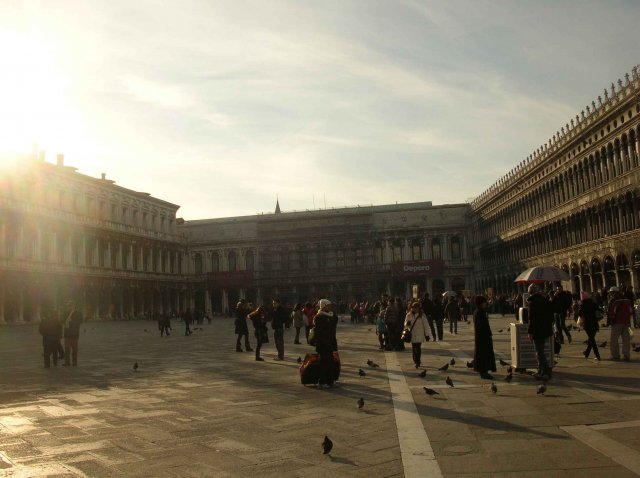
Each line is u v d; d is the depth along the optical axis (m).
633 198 53.62
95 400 17.12
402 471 9.59
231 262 136.12
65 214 94.25
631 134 54.06
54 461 10.65
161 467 10.16
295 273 130.75
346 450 10.98
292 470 9.84
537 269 29.58
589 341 23.16
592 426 11.88
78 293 96.50
